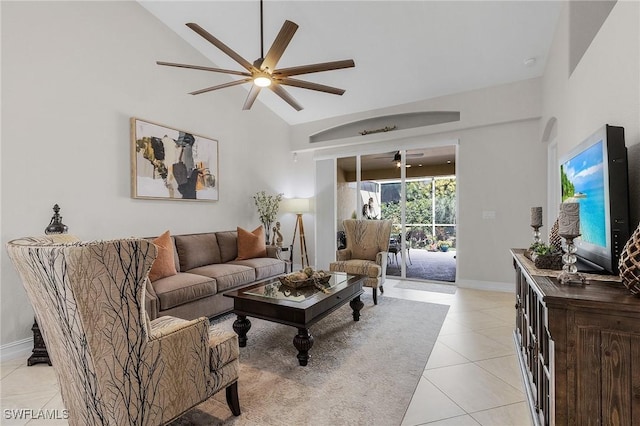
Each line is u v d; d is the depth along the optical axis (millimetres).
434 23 3398
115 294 1233
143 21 3652
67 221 2969
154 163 3719
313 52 4039
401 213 5336
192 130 4266
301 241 6035
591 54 2180
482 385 2051
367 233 4547
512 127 4367
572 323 1131
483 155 4559
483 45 3625
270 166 5773
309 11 3436
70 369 1324
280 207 5836
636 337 1055
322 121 5953
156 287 2826
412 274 5238
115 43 3371
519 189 4320
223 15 3682
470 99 4555
